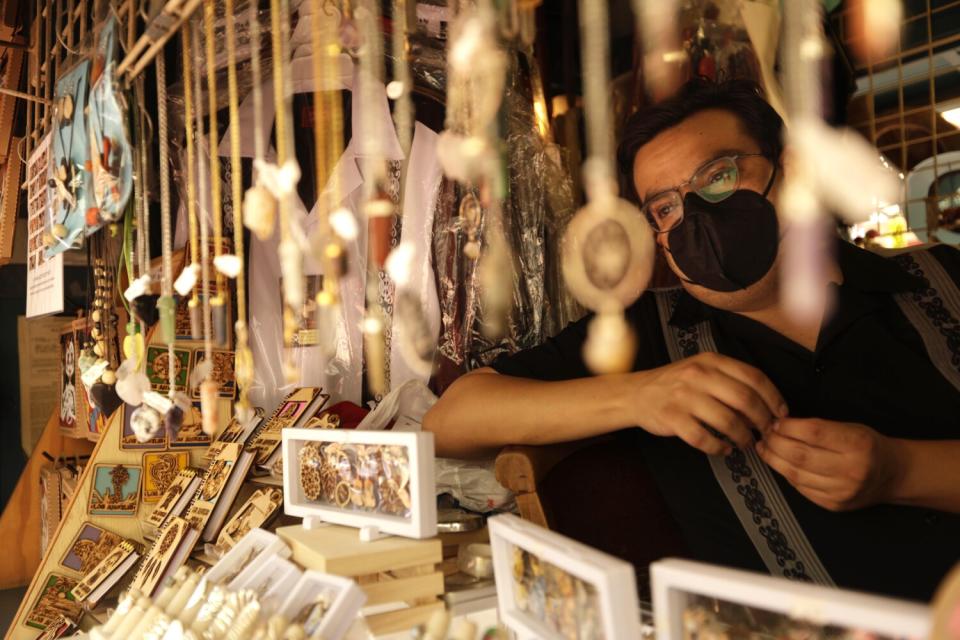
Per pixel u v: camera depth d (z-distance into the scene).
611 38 2.12
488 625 0.99
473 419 1.22
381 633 0.96
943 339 1.13
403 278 0.67
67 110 1.58
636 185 1.18
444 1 1.73
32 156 2.04
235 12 1.70
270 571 1.02
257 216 0.82
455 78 0.75
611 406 1.06
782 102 0.90
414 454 1.01
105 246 1.75
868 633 0.44
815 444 0.89
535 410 1.14
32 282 2.03
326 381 2.20
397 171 2.02
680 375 0.99
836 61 1.38
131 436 2.27
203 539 1.80
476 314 1.97
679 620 0.54
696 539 1.21
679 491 1.23
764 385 0.94
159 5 1.02
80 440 3.24
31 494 3.16
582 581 0.64
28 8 2.21
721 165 1.09
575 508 1.25
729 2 1.40
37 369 3.58
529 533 0.73
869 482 0.87
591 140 0.51
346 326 2.15
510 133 1.95
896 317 1.17
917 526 1.05
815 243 0.36
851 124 1.74
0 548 3.09
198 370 1.05
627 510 1.31
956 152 1.59
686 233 1.11
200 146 1.11
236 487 1.85
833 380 1.16
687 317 1.30
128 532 2.24
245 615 0.88
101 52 1.37
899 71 1.67
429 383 2.02
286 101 1.50
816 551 1.11
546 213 2.02
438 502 1.48
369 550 0.99
